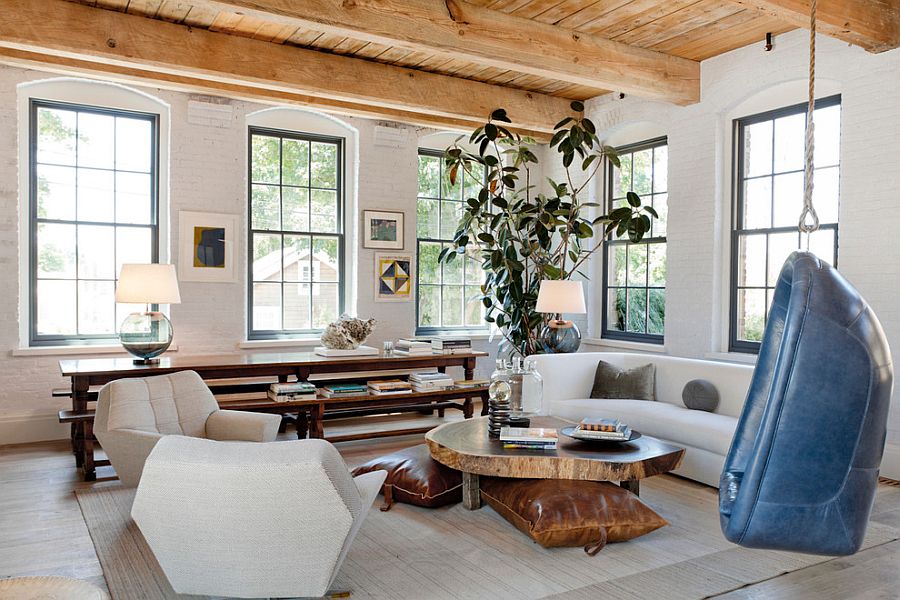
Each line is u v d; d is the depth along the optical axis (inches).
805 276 88.2
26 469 186.4
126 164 240.4
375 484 106.2
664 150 268.8
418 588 112.1
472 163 312.7
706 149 240.8
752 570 120.5
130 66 201.2
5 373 217.3
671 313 255.1
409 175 289.0
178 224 243.3
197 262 246.4
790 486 86.4
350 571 119.0
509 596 109.4
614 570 120.2
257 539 91.7
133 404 150.3
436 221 305.6
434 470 154.9
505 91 271.0
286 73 219.9
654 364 211.8
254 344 255.4
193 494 89.8
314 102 253.6
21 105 222.1
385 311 284.4
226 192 251.3
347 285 281.1
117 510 149.9
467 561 123.7
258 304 263.7
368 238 279.6
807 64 207.2
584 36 210.5
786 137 222.1
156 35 198.1
